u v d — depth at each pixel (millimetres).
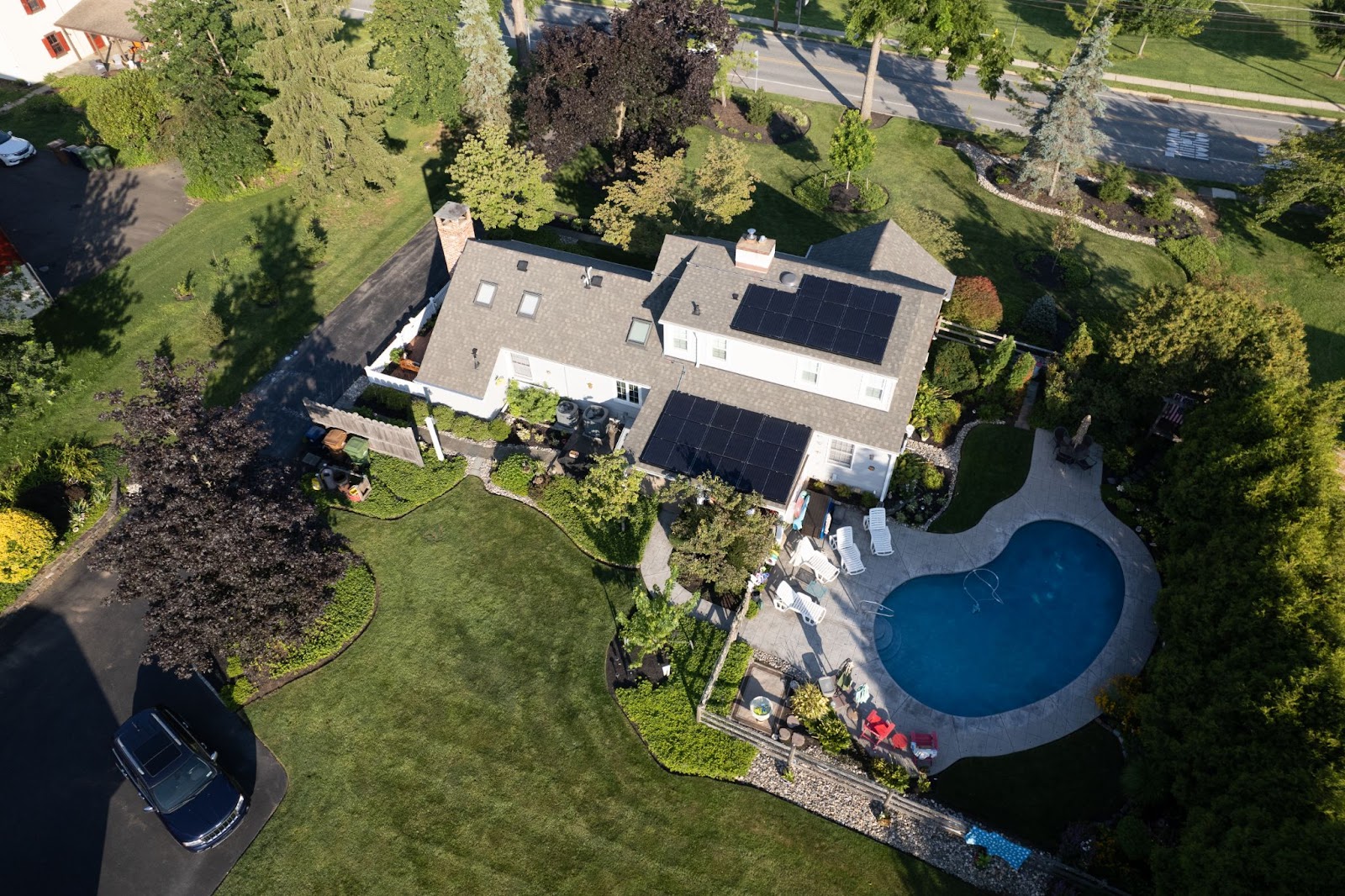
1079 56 48031
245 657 27312
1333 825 20219
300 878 25547
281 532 28250
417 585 33000
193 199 52219
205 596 26719
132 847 26125
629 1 77750
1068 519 35438
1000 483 36781
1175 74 69375
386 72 50250
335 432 37344
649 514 34531
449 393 38656
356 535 34562
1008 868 25484
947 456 37938
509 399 38812
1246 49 73438
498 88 52188
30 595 32656
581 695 29750
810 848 26031
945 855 25859
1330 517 26750
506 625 31750
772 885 25266
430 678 30156
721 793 27312
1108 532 34906
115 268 46625
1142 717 26781
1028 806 26906
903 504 35875
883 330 33031
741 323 33844
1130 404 37125
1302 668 23000
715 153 45000
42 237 48219
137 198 51938
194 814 25797
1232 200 54594
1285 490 28000
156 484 26656
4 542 32000
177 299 45031
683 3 47188
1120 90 67125
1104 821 26344
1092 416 37906
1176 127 62250
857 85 66500
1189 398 37562
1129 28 70438
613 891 25188
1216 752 23688
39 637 31234
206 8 46906
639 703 29281
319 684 29984
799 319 33719
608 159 55812
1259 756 22703
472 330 38625
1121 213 52969
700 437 34000
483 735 28688
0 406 36219
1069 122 49469
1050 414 38281
